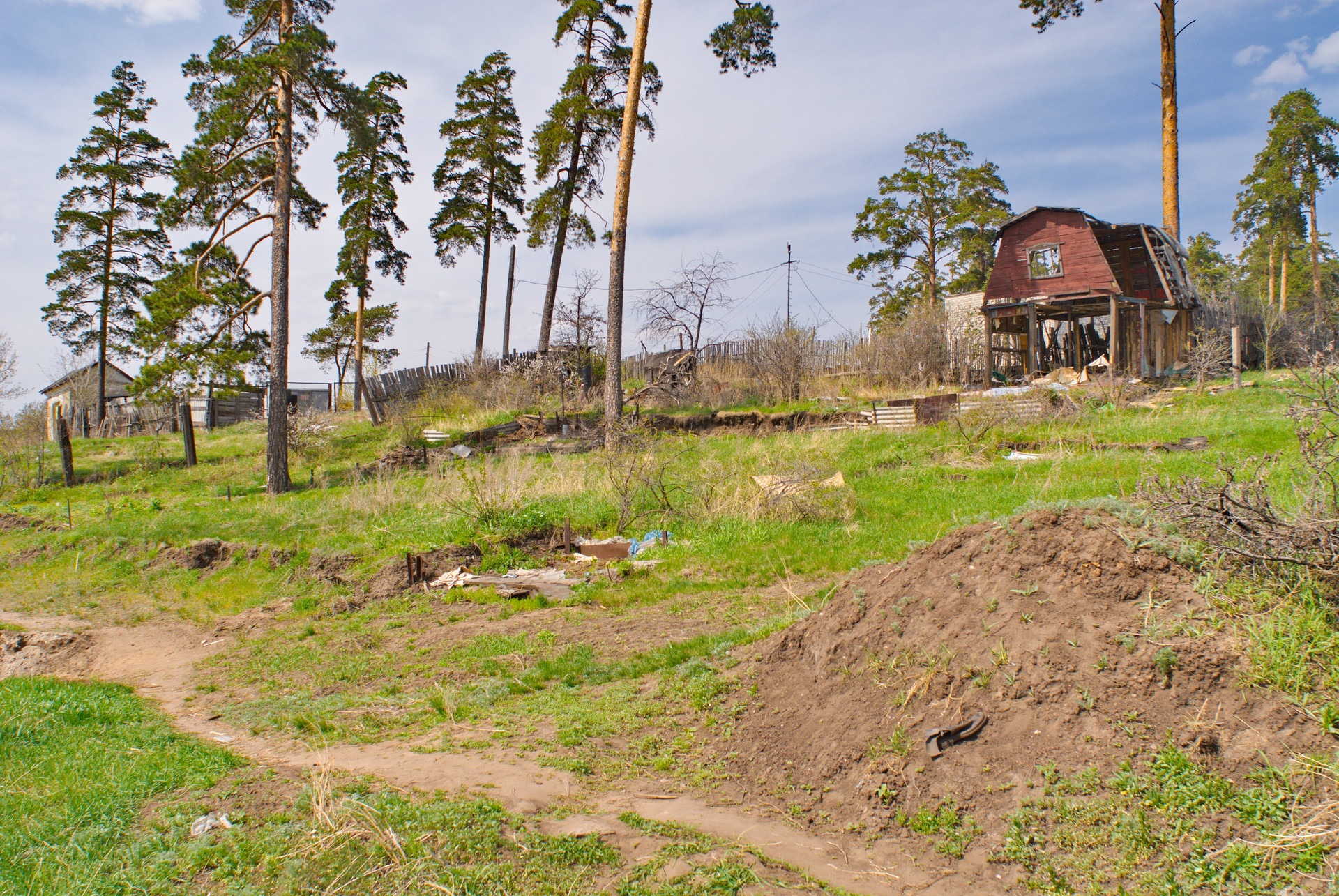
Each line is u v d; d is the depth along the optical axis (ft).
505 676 22.77
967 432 50.83
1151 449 39.78
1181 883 10.12
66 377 124.67
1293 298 151.84
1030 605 14.79
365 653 26.86
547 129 85.97
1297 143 124.67
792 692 16.80
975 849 11.71
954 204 123.24
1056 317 79.82
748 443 57.47
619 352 67.41
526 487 46.91
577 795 14.43
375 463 65.98
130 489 66.74
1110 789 11.68
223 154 62.90
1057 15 79.56
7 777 15.21
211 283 65.92
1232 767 11.23
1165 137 79.87
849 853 12.18
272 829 12.73
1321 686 11.57
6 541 53.16
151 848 12.14
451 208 110.73
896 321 123.24
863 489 42.52
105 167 107.86
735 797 14.24
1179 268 76.28
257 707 21.70
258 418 114.01
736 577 30.76
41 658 30.22
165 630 33.09
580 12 82.58
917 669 15.15
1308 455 14.52
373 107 65.31
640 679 20.59
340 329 171.83
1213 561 14.14
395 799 13.75
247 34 62.28
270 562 40.63
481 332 113.60
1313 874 9.59
